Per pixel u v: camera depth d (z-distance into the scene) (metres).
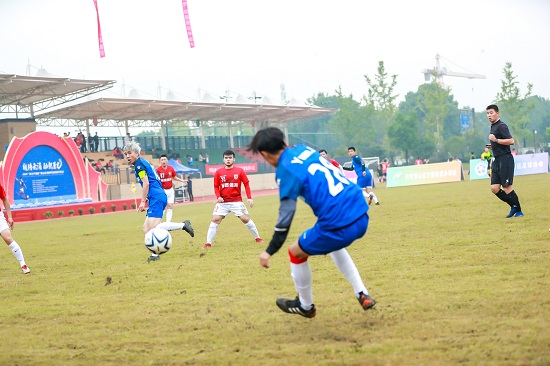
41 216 33.44
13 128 44.94
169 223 11.28
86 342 5.14
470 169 41.56
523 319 4.75
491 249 8.46
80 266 10.30
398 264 7.89
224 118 64.06
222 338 4.95
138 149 11.05
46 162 36.28
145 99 49.97
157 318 5.84
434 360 3.96
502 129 12.06
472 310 5.15
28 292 7.98
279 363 4.18
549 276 6.33
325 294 6.33
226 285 7.36
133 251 12.08
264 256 4.70
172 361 4.43
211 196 53.19
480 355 3.98
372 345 4.39
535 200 16.47
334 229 4.67
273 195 43.22
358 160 20.58
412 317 5.09
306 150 4.87
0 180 33.69
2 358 4.76
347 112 77.50
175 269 9.03
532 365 3.74
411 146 74.38
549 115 109.00
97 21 35.78
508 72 74.69
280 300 5.29
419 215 15.15
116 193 44.84
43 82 42.31
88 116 54.66
